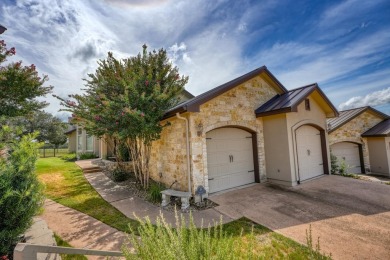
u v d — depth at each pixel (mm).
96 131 8125
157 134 7871
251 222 5086
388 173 12656
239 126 8117
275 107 8016
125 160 11273
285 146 7977
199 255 2189
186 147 7000
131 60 8820
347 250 3869
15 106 6105
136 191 7895
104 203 6570
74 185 8719
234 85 7652
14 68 5516
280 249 3928
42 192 3473
